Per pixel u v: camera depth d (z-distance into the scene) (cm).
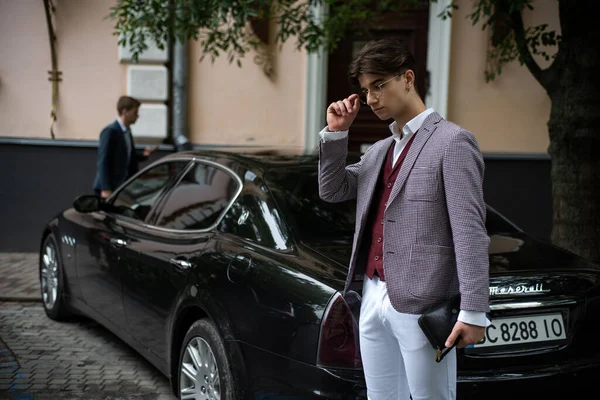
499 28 714
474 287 194
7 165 755
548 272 279
